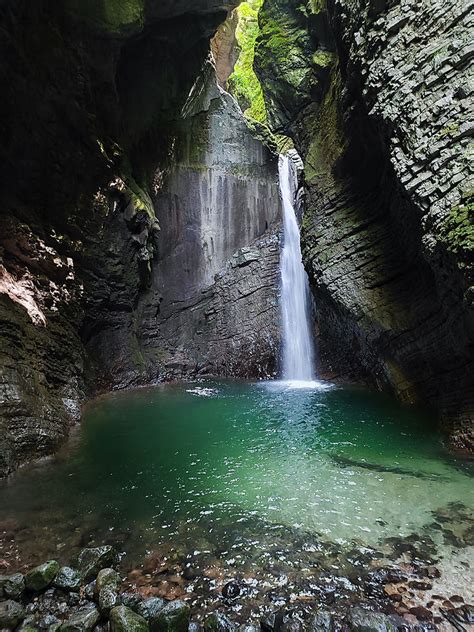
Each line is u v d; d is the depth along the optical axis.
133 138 17.50
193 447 9.20
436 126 8.80
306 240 16.25
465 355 9.20
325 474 7.54
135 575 4.81
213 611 4.24
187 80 18.44
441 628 3.93
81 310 14.30
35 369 10.31
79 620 4.02
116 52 14.23
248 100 28.08
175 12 14.88
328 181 16.23
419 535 5.48
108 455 8.74
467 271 7.50
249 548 5.30
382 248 13.29
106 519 6.09
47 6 11.88
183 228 20.14
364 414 11.52
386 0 10.55
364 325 12.84
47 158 12.74
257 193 21.44
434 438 9.33
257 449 8.98
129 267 16.86
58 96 12.35
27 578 4.54
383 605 4.26
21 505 6.54
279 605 4.30
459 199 8.04
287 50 18.14
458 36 8.92
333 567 4.88
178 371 18.44
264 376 18.75
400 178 9.34
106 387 15.58
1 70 10.58
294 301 18.97
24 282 11.48
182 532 5.71
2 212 11.45
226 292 20.22
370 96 10.77
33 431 8.59
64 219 13.88
